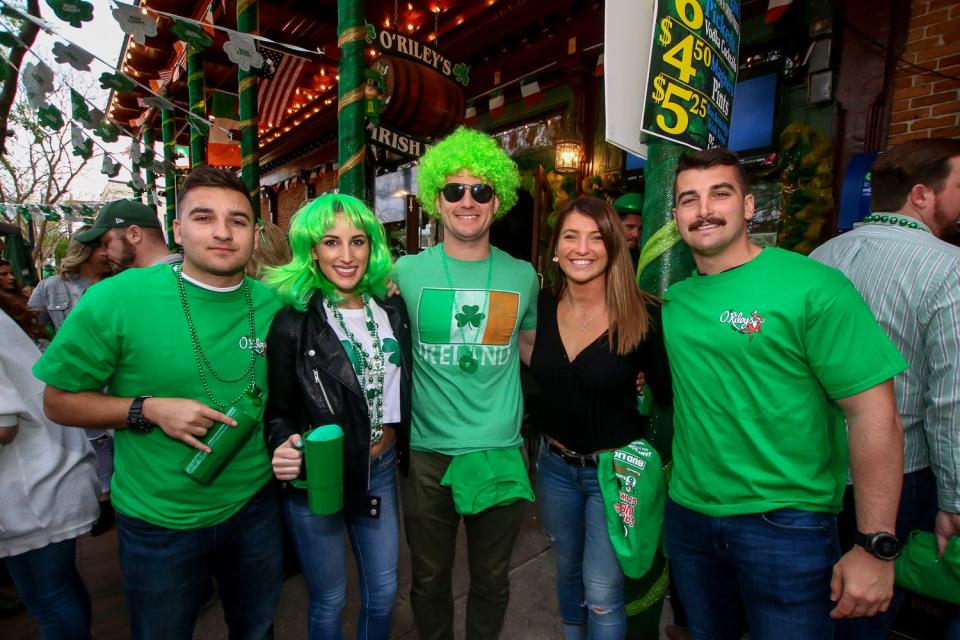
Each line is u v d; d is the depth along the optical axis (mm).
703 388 1346
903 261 1453
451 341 1735
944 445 1324
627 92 1604
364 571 1651
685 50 1643
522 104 6176
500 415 1721
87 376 1270
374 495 1594
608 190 5012
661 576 1830
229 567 1522
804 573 1244
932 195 1499
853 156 3578
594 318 1636
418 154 3893
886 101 3562
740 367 1279
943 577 1333
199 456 1288
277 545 1563
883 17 3527
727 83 1906
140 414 1272
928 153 1498
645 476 1541
